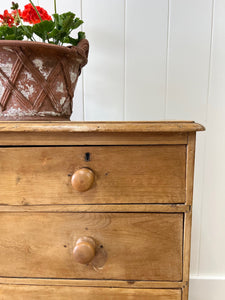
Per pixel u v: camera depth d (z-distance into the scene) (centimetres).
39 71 50
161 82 86
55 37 59
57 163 45
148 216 46
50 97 52
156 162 45
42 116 52
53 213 47
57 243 47
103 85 86
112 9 82
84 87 87
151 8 82
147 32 83
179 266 47
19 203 46
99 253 47
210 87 85
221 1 81
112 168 45
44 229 47
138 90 86
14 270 48
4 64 48
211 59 84
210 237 93
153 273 48
